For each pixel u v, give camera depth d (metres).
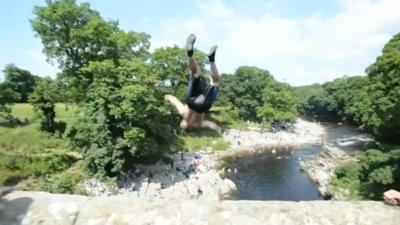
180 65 60.25
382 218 5.48
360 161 31.84
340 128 99.75
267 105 90.56
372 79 35.66
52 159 38.03
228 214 5.59
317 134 87.56
